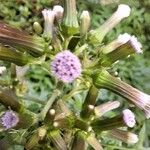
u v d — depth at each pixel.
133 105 0.05
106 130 0.05
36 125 0.05
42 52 0.05
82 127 0.05
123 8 0.05
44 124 0.05
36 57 0.05
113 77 0.05
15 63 0.05
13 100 0.05
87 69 0.05
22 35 0.05
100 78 0.05
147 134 0.09
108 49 0.05
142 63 0.11
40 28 0.05
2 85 0.05
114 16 0.05
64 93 0.05
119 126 0.05
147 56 0.11
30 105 0.05
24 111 0.05
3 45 0.05
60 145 0.05
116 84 0.05
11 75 0.05
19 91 0.05
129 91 0.05
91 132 0.05
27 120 0.05
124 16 0.05
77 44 0.05
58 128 0.05
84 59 0.05
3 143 0.05
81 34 0.05
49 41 0.05
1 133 0.05
